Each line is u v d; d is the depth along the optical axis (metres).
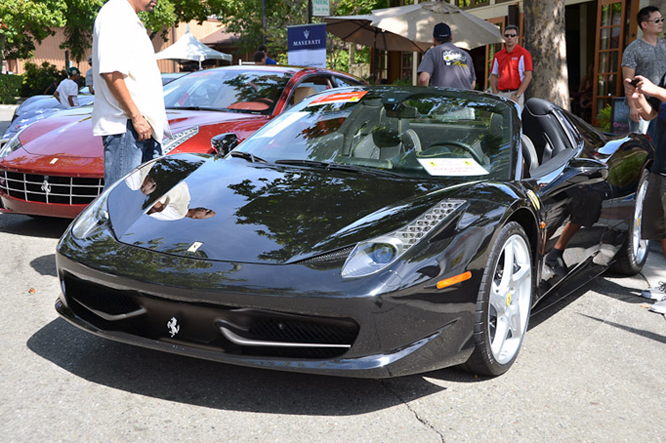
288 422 2.29
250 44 27.39
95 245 2.62
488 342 2.59
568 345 3.14
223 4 32.28
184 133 4.86
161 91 3.92
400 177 3.04
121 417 2.28
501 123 3.36
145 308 2.43
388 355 2.30
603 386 2.69
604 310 3.70
